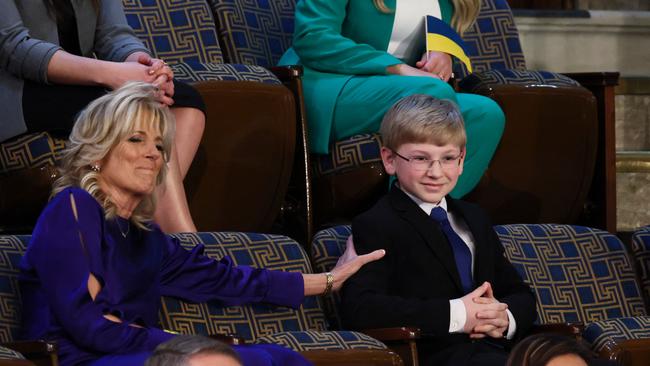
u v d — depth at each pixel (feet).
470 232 35.63
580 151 49.70
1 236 31.48
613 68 66.85
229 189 43.62
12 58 38.60
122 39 41.93
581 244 39.34
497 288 35.60
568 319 37.91
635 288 39.11
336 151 45.93
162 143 31.04
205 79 43.45
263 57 51.31
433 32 47.57
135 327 28.73
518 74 50.03
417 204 35.32
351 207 46.06
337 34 47.65
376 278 33.76
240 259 34.32
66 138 38.91
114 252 29.68
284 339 30.19
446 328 32.96
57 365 26.55
